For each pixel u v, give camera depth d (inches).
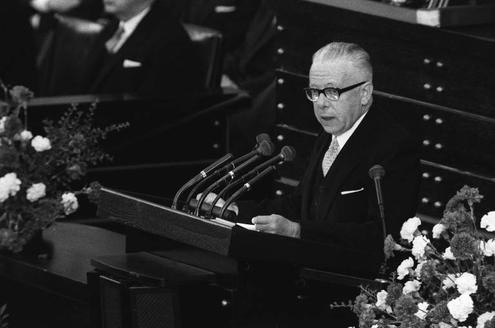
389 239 559.8
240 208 669.9
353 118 653.3
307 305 589.3
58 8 1391.5
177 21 1072.8
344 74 644.1
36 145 703.7
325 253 581.9
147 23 1069.8
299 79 923.4
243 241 559.8
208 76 1065.5
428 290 566.9
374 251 622.2
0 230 697.0
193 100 1049.5
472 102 818.8
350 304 562.9
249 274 574.6
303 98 924.0
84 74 1131.9
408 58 847.7
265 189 964.6
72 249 735.1
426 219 843.4
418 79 844.6
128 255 640.4
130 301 597.6
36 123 986.1
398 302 524.7
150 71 1058.7
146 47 1062.4
